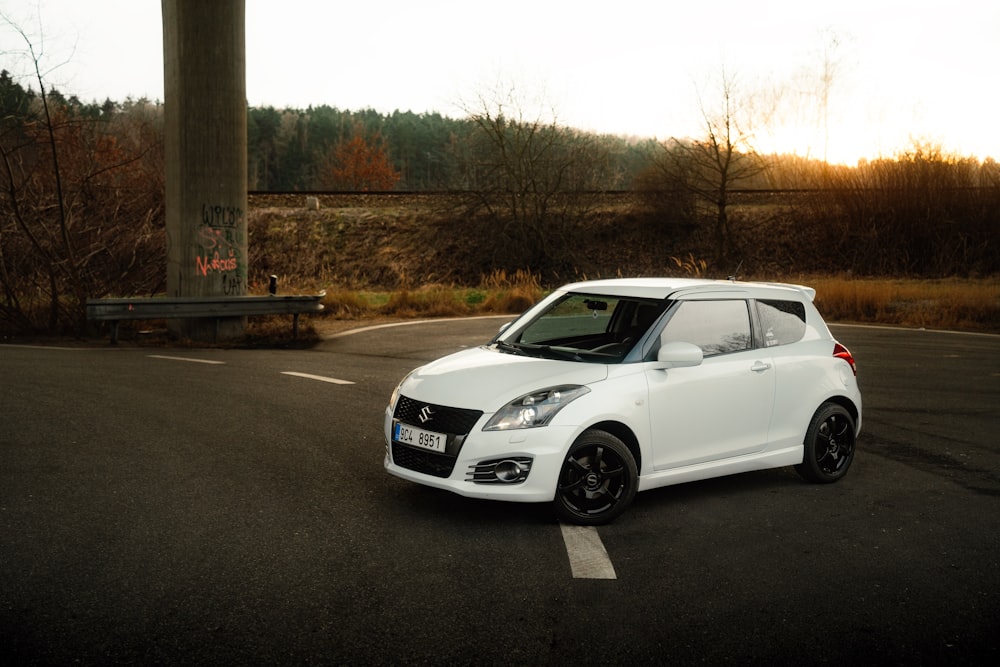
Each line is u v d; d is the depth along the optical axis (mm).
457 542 5230
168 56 15617
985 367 13859
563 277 38719
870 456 7961
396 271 38875
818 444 6898
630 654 3738
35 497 5922
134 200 18516
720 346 6379
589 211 41500
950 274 37188
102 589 4320
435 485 5523
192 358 13305
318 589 4406
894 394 11336
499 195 39969
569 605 4285
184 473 6645
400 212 42750
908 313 22250
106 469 6707
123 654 3609
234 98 15711
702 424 6141
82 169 17750
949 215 38312
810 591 4547
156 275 18359
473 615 4129
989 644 3916
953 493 6703
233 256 15984
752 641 3900
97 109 17641
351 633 3887
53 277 16703
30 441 7582
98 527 5312
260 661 3586
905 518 5992
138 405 9320
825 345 7059
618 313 6371
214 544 5055
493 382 5695
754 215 42281
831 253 39969
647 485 5906
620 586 4570
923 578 4777
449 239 40219
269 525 5445
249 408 9305
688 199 41094
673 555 5102
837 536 5543
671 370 6020
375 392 10477
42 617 3961
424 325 18984
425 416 5633
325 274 38812
